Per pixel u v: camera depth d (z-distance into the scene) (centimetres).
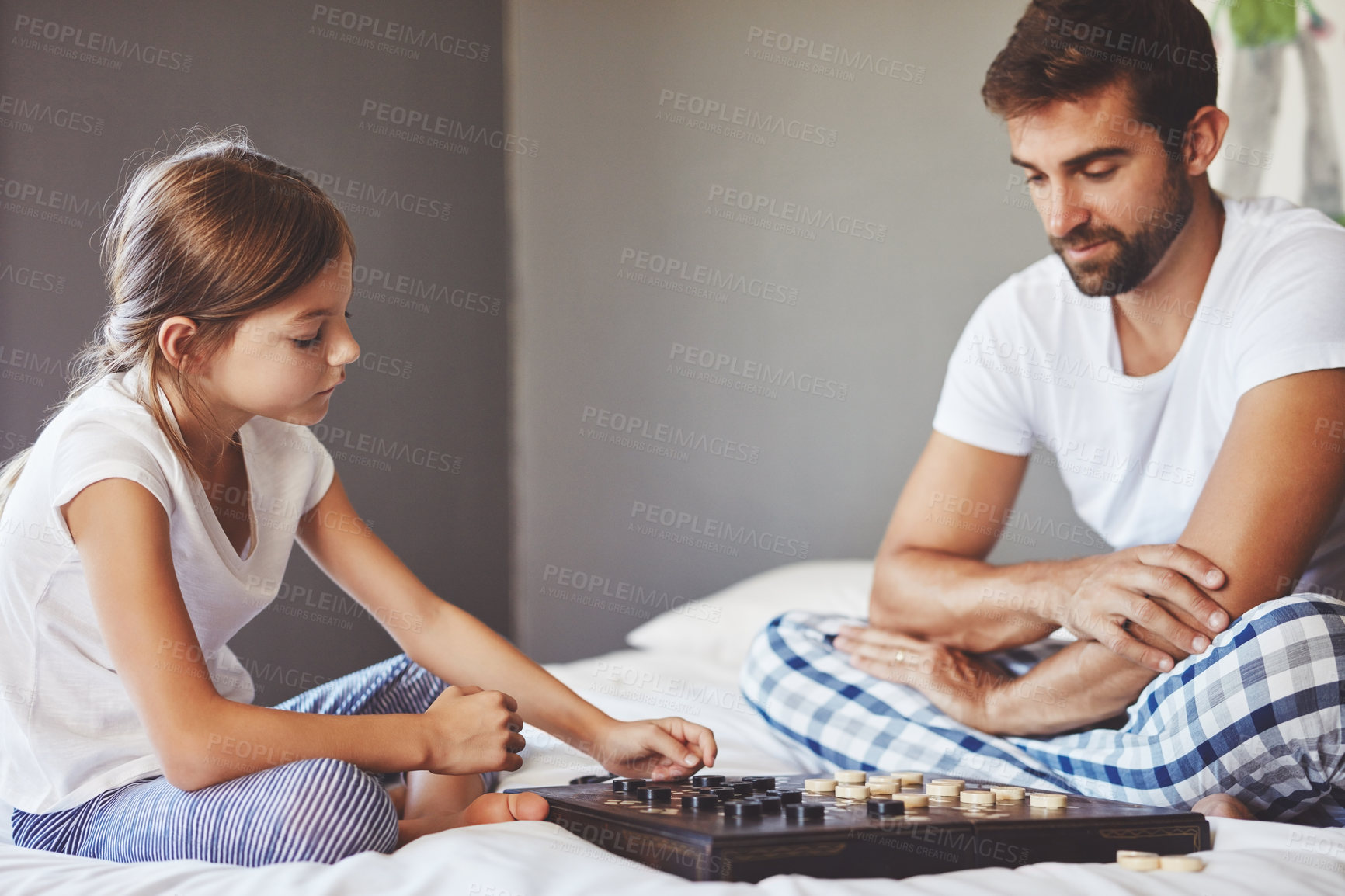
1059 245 144
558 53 264
